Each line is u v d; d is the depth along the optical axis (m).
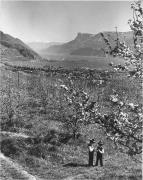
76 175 36.53
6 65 162.75
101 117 17.97
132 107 17.95
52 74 136.38
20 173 36.47
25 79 110.94
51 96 74.88
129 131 17.97
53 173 37.28
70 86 18.48
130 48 17.80
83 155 46.09
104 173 35.56
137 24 17.52
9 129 54.22
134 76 17.95
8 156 41.62
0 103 65.12
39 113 66.88
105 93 62.78
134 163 40.91
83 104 17.98
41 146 44.75
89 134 53.75
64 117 58.97
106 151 47.97
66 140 50.97
